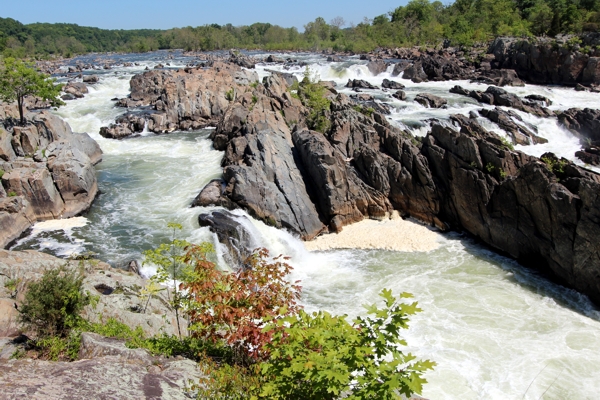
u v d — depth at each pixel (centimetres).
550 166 3170
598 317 2553
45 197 3466
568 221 2808
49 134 4325
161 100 6378
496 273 3002
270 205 3500
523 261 3134
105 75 9175
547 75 8569
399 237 3475
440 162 3566
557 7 11731
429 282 2888
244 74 8131
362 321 951
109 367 1180
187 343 1567
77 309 1661
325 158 3547
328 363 849
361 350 864
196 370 1279
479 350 2250
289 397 909
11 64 4631
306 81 6362
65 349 1477
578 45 8344
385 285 2858
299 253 3259
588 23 10162
